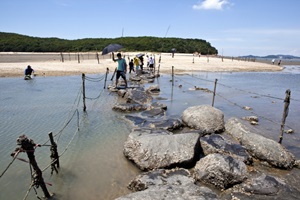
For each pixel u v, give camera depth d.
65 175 7.13
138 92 16.44
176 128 10.66
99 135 10.11
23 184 6.70
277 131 11.35
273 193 6.16
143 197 5.09
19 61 40.62
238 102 17.20
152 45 96.50
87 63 39.03
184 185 5.82
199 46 107.25
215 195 5.29
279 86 26.06
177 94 18.97
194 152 7.74
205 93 19.75
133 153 7.84
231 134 10.41
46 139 9.52
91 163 7.84
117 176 7.16
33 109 13.61
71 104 14.90
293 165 7.89
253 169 7.49
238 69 43.47
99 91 19.17
